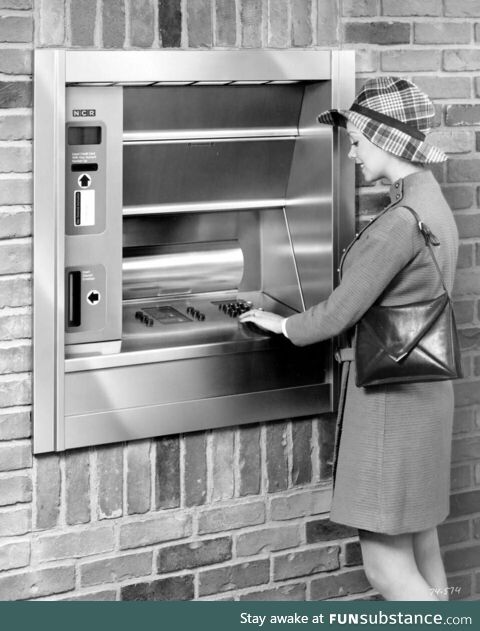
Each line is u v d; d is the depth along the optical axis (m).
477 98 3.70
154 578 3.48
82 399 3.30
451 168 3.70
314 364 3.57
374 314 3.13
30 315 3.22
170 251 3.64
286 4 3.39
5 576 3.31
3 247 3.17
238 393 3.48
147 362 3.35
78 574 3.39
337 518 3.25
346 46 3.49
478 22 3.65
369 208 3.58
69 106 3.21
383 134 3.13
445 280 3.18
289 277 3.69
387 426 3.16
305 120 3.58
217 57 3.31
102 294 3.33
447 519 3.88
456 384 3.81
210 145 3.53
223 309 3.63
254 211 3.74
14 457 3.27
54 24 3.14
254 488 3.57
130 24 3.22
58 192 3.19
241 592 3.60
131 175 3.49
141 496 3.44
